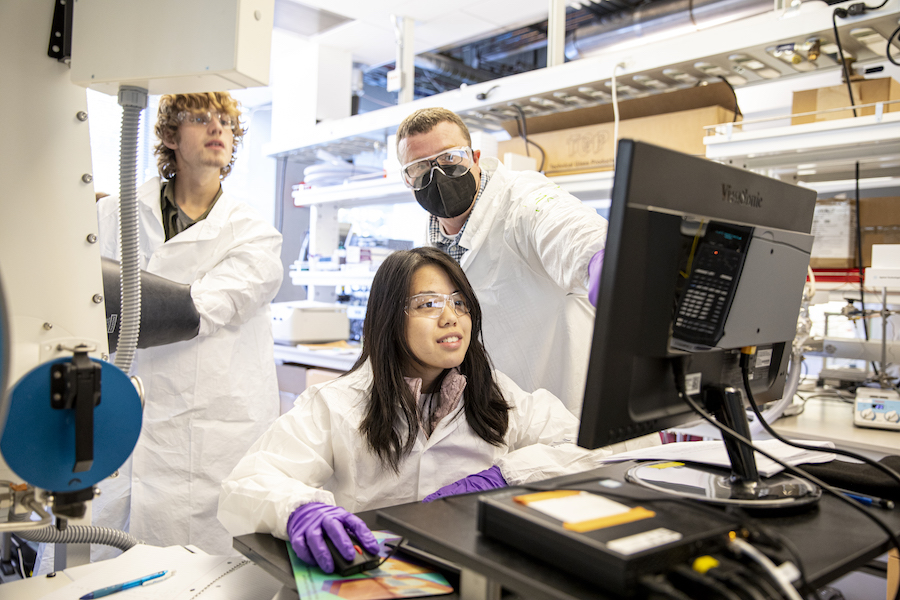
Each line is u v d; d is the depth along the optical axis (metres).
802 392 2.26
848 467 0.95
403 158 1.63
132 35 0.76
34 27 0.80
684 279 0.72
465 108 2.41
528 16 3.35
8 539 1.25
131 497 1.78
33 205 0.80
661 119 2.12
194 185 1.89
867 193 2.37
